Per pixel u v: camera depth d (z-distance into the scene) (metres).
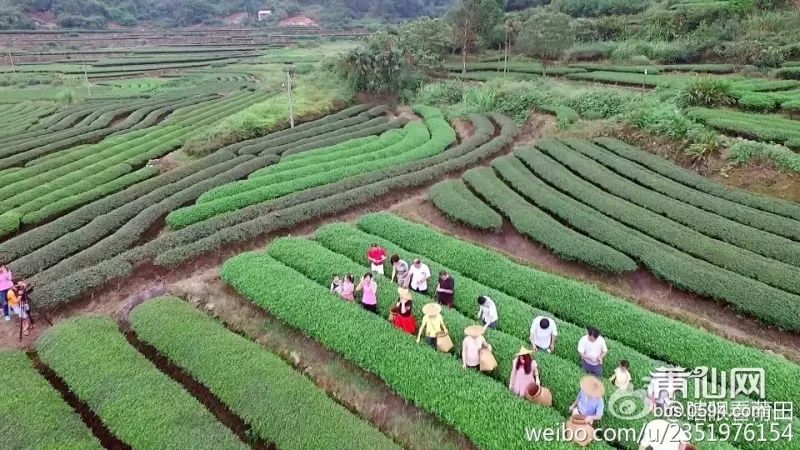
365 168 29.98
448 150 32.09
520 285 18.52
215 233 22.14
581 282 19.17
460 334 15.45
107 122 47.22
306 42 101.31
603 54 52.72
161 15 129.62
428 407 13.29
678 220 21.92
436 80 53.59
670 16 52.94
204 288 19.19
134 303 18.30
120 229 23.30
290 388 13.62
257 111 41.88
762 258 18.66
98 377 14.19
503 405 12.68
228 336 15.78
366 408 13.88
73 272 19.94
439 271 18.95
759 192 23.44
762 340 16.22
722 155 25.59
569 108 36.44
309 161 31.62
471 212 23.58
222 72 78.00
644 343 15.53
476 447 12.53
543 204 24.06
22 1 107.50
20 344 16.69
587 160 28.19
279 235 23.31
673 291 18.62
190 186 28.50
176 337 15.74
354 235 21.94
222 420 13.52
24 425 12.66
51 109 54.91
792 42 41.09
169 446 11.95
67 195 28.23
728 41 45.19
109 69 80.50
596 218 22.33
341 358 15.52
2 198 28.33
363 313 16.34
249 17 128.50
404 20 126.38
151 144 36.91
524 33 51.22
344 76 50.59
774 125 27.33
